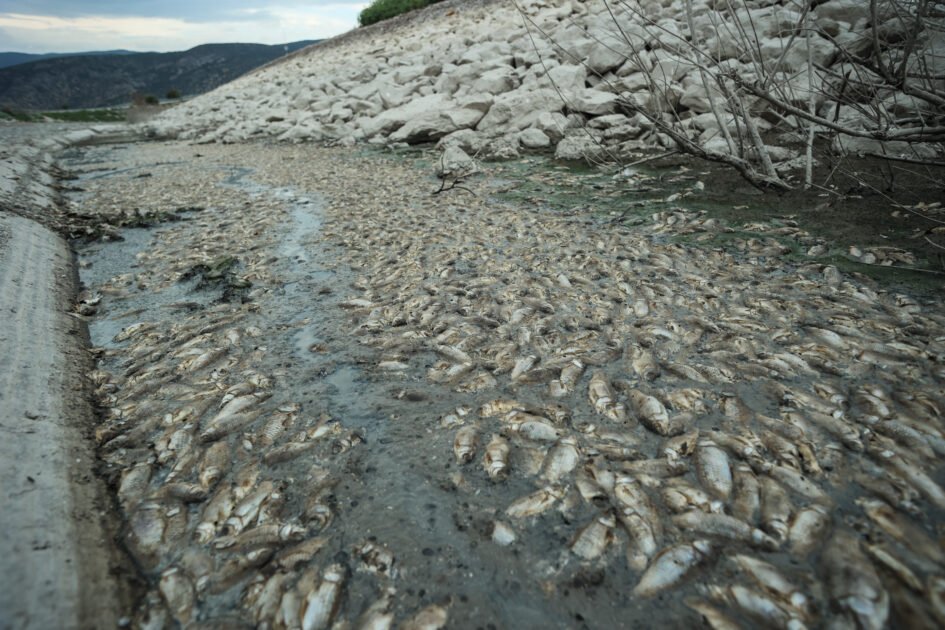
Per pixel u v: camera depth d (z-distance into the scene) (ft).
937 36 23.80
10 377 11.53
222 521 8.82
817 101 28.73
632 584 7.34
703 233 19.95
